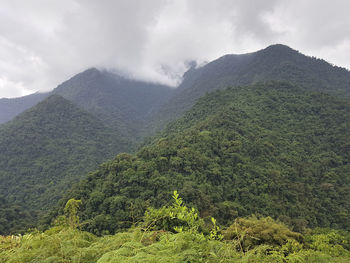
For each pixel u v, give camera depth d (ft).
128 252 7.76
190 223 12.64
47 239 9.27
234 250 8.55
